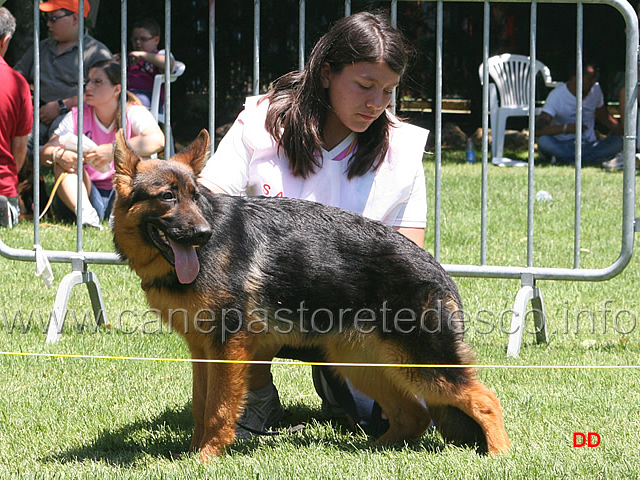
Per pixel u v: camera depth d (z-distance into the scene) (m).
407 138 6.21
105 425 6.05
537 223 13.95
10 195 12.45
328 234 5.36
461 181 18.45
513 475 4.80
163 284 5.21
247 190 6.19
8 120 11.87
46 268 8.24
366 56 5.54
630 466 4.92
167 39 8.16
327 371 6.08
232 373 5.19
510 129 28.39
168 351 7.76
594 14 27.47
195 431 5.55
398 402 5.83
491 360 7.59
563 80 28.44
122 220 5.16
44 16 18.91
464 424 5.48
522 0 7.81
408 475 4.89
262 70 26.39
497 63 22.86
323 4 25.53
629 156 7.54
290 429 6.20
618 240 12.67
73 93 15.13
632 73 7.44
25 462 5.30
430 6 27.25
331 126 6.03
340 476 4.91
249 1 25.78
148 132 11.89
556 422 5.99
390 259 5.30
